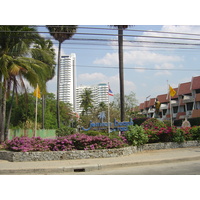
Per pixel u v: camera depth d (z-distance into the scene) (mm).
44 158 10641
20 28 15898
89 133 13664
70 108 73562
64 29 25266
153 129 14609
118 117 43656
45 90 16047
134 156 11320
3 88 14445
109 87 14727
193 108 41125
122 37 17594
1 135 15016
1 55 15680
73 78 113875
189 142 14664
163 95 54469
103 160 10242
